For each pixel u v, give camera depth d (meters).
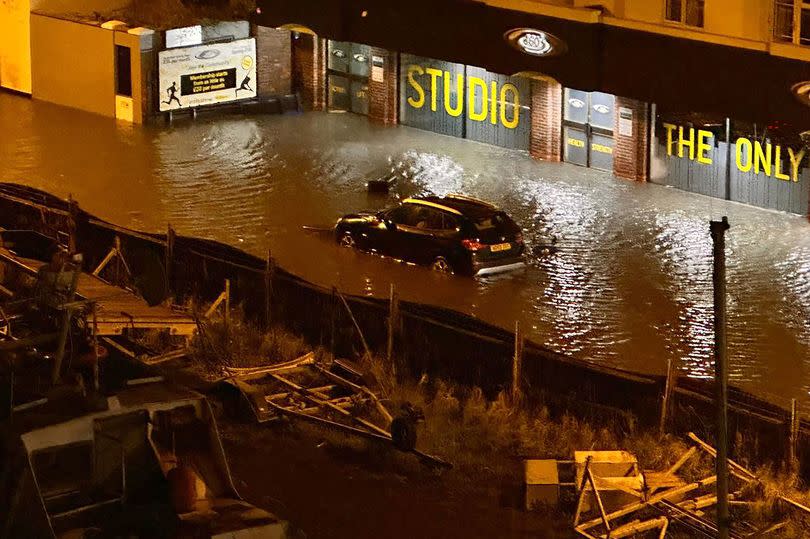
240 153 65.38
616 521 29.19
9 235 43.81
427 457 31.66
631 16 55.34
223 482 25.42
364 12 65.25
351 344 39.22
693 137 58.16
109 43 71.12
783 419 32.62
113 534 23.78
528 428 33.81
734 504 29.83
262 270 43.56
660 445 32.44
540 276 49.38
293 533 23.97
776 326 44.59
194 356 38.22
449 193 59.22
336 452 32.44
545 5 57.28
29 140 67.06
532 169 62.69
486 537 28.61
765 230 53.72
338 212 56.75
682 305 46.38
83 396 25.86
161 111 70.75
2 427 24.52
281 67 73.94
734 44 51.84
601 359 41.91
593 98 61.62
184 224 54.75
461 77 67.12
